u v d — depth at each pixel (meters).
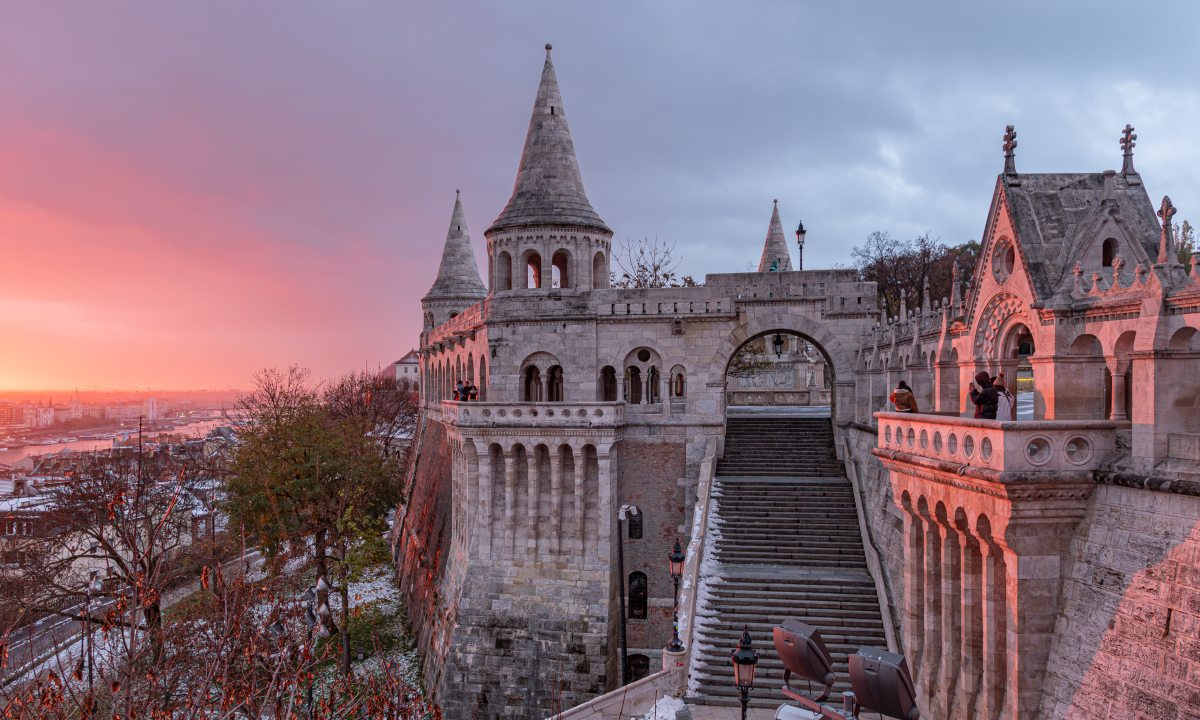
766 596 31.22
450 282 75.25
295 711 16.70
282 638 19.23
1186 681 13.50
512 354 42.66
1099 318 17.39
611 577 38.12
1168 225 15.42
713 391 41.22
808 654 11.60
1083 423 16.16
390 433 94.69
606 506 37.94
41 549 43.72
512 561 38.41
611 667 37.16
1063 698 15.97
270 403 67.00
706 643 29.22
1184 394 14.88
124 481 46.25
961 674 18.58
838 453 41.22
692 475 40.84
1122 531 15.23
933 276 75.31
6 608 35.53
